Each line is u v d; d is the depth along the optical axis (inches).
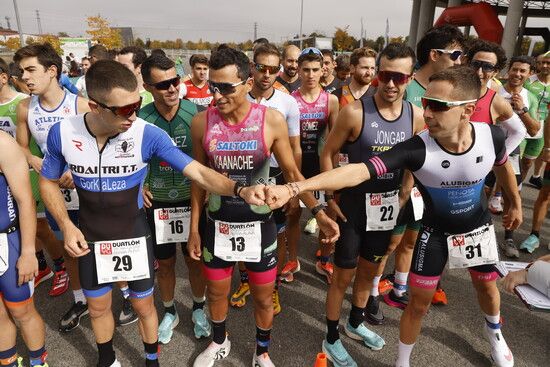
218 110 81.4
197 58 200.7
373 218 92.7
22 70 101.7
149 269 85.1
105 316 86.7
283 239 123.0
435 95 68.6
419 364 100.3
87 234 81.0
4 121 126.3
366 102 92.0
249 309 123.6
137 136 76.9
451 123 69.8
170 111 98.3
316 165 141.3
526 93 176.1
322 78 215.5
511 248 157.9
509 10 661.9
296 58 178.7
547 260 71.1
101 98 67.6
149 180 99.8
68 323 111.8
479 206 82.7
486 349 106.0
